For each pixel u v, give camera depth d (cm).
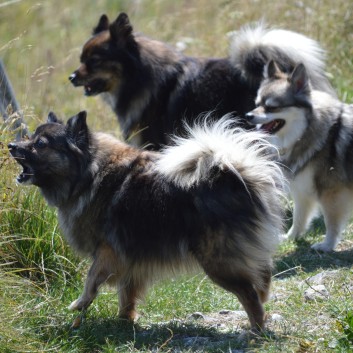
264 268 810
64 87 1930
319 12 1919
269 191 805
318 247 1166
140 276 869
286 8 1984
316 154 1170
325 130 1167
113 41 1364
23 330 810
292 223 1338
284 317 858
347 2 1911
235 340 796
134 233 830
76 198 861
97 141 880
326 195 1169
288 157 1195
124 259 851
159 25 2345
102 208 848
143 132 1386
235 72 1363
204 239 785
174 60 1388
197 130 942
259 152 892
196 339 817
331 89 1407
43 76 2119
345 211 1169
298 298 921
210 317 905
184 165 799
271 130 1212
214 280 797
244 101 1346
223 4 2195
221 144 786
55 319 870
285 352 745
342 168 1159
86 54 1378
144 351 791
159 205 814
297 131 1178
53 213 1055
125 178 846
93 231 858
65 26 2528
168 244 814
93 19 2619
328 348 742
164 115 1368
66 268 1017
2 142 1021
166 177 825
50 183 871
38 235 1009
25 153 855
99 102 1862
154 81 1363
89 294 858
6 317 816
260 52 1338
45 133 862
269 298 906
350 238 1227
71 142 858
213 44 1998
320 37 1847
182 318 912
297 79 1184
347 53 1831
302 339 767
